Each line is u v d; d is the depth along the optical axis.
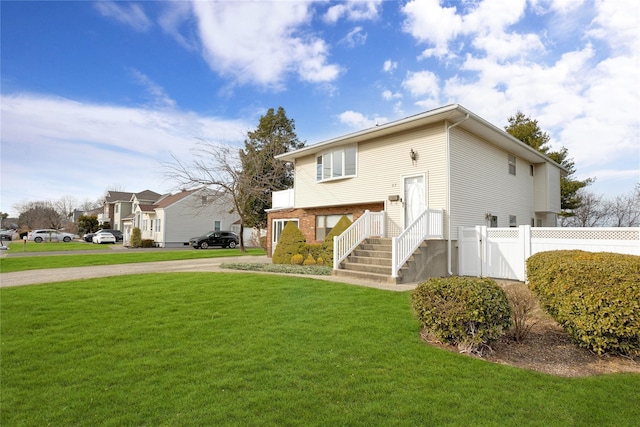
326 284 8.48
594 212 28.95
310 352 4.09
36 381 3.35
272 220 19.53
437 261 10.46
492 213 13.30
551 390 3.21
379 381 3.35
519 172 15.74
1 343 4.43
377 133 12.87
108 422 2.65
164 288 8.01
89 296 7.18
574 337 4.27
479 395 3.09
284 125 31.73
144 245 31.47
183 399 2.98
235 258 18.55
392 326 5.09
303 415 2.74
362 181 13.83
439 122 11.32
